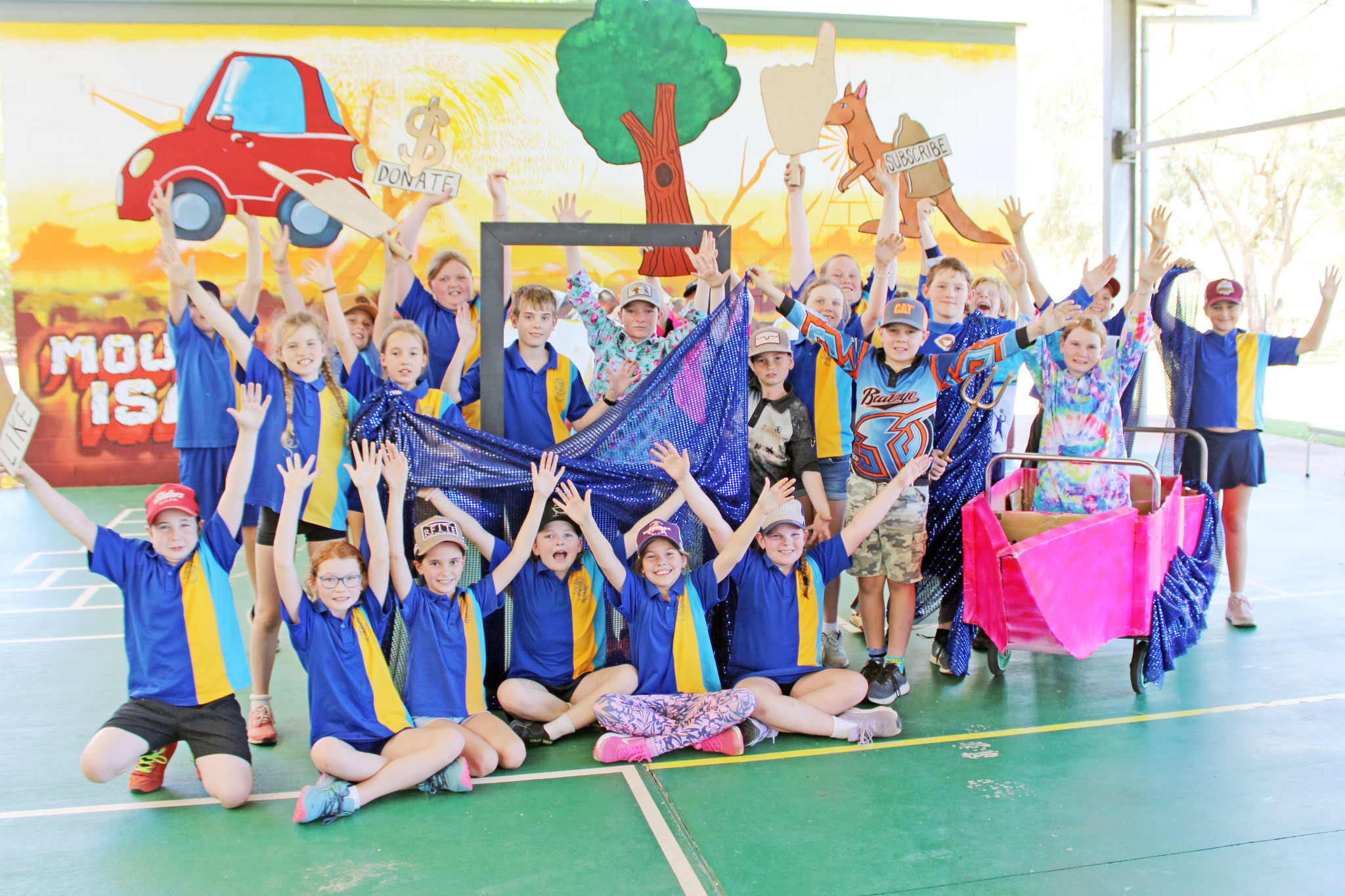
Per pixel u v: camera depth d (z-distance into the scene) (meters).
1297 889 2.73
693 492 3.99
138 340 9.66
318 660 3.39
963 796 3.31
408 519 4.09
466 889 2.76
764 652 4.05
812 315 4.46
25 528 7.82
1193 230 16.27
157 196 3.90
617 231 4.21
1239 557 5.16
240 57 9.53
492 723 3.64
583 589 4.04
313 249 9.76
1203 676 4.45
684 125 10.25
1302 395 16.06
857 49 10.40
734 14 10.19
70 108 9.39
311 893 2.75
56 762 3.64
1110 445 4.54
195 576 3.38
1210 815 3.16
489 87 9.95
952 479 4.66
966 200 10.73
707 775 3.49
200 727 3.32
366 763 3.29
